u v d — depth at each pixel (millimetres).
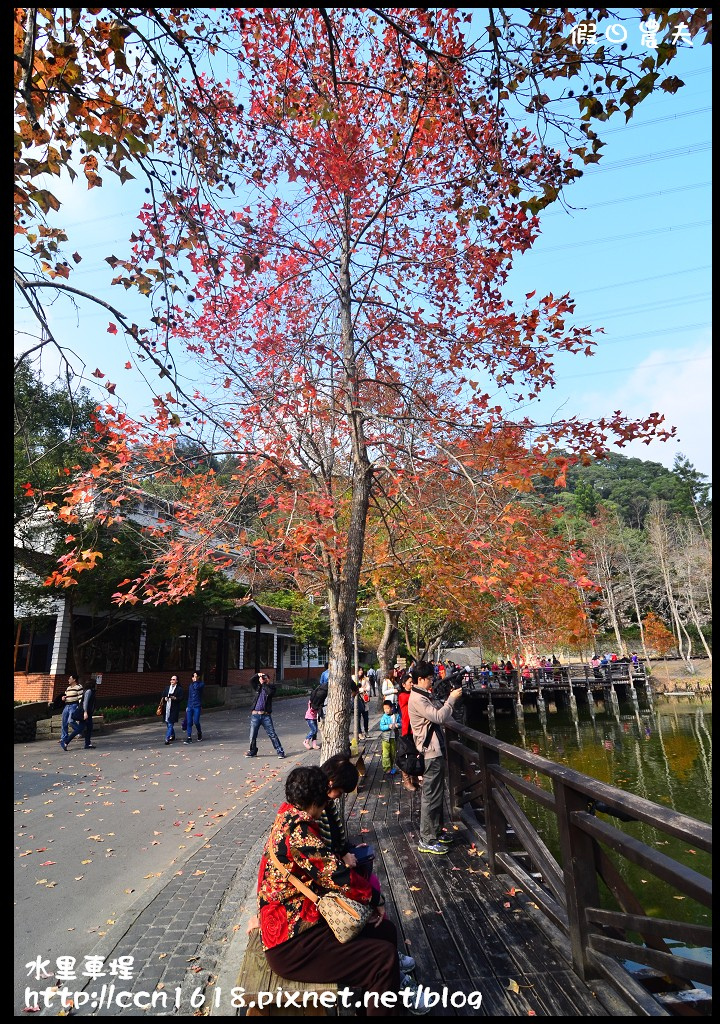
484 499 5543
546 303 5367
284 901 2699
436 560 6543
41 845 6723
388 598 12273
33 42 3318
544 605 5926
